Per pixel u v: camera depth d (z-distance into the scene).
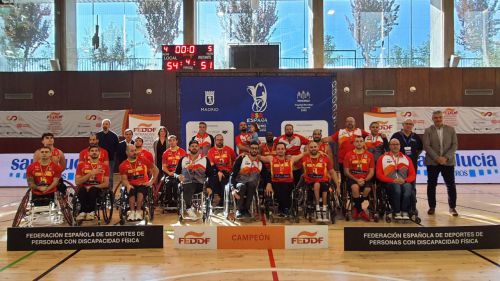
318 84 10.71
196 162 6.65
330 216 6.38
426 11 13.48
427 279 3.83
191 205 6.60
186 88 10.62
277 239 4.96
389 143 6.79
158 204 7.96
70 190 7.94
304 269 4.14
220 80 10.65
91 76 12.57
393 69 12.53
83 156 6.31
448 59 13.13
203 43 13.54
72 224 6.05
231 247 4.95
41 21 13.44
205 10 13.59
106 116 12.11
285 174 6.61
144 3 13.62
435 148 6.91
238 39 13.55
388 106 12.53
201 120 10.66
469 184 11.49
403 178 6.39
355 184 6.50
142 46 13.55
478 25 13.27
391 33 13.52
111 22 13.62
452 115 12.13
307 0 13.54
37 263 4.38
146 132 9.10
